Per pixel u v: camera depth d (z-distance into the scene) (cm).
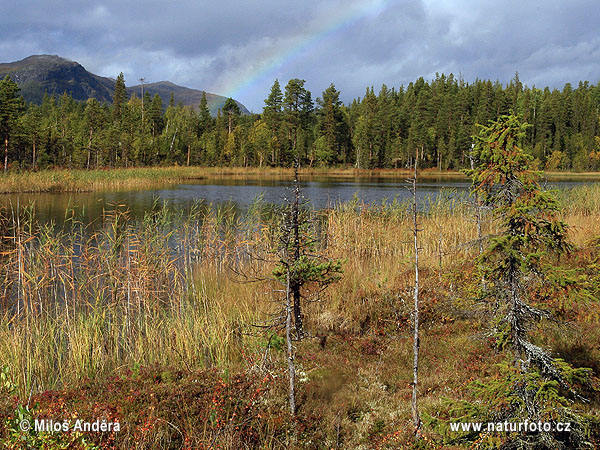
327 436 578
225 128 11138
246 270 1395
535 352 478
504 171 504
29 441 421
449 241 1470
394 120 10875
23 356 799
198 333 932
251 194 4231
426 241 1477
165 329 955
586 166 9762
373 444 554
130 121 8969
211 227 1752
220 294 1188
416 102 11700
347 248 1495
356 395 684
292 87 10162
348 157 11331
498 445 434
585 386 593
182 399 618
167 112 12419
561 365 470
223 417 579
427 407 612
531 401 453
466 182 6381
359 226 1678
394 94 14750
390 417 613
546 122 10844
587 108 11375
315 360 813
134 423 557
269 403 638
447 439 489
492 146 514
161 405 609
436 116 10925
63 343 902
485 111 9900
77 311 1062
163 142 9281
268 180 6700
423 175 8644
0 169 5141
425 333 910
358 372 772
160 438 532
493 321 535
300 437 570
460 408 486
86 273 1224
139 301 1068
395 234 1644
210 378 710
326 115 10412
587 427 446
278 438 566
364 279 1205
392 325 977
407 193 4166
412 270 1202
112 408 593
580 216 1839
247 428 567
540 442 443
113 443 507
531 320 538
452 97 11181
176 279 1253
